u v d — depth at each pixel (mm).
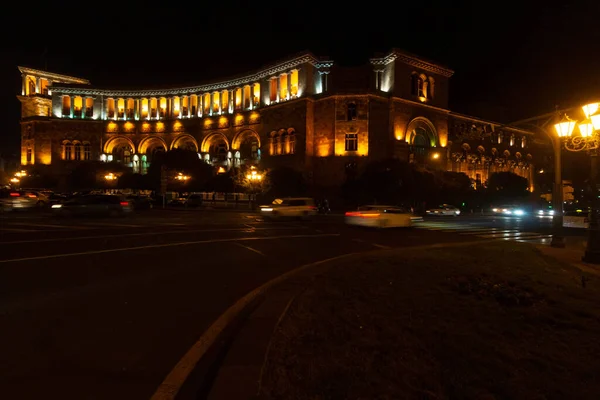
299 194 48844
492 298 6102
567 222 25406
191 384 3594
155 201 48906
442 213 41531
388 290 6551
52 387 3447
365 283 7074
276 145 59594
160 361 4062
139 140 73812
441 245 13648
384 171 45344
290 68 59312
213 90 71125
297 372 3496
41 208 33031
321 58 58781
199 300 6516
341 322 4902
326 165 53906
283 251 12383
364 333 4516
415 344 4188
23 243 12500
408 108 55625
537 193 62781
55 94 73812
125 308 5992
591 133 10789
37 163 71875
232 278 8297
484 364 3738
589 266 9719
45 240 13312
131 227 18750
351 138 53250
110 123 73875
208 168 61250
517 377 3480
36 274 8227
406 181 45594
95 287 7273
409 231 20984
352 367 3602
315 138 55906
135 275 8383
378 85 56875
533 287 6828
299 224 23125
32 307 5953
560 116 12914
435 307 5574
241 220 25641
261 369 3434
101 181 67562
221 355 4266
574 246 14172
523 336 4516
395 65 55000
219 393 3012
